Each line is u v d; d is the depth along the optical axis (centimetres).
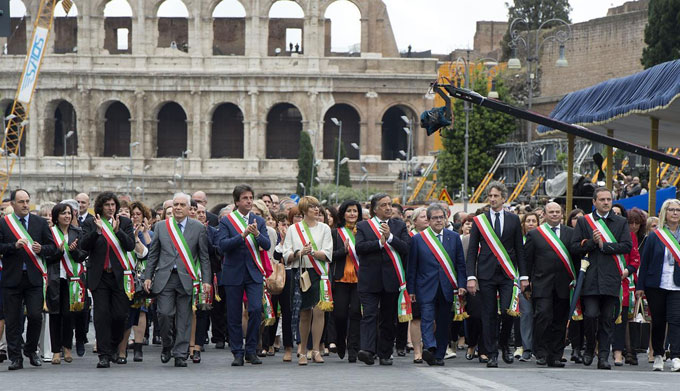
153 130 12800
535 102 10938
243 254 2692
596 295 2591
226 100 12750
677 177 6856
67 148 13438
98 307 2667
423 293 2659
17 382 2269
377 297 2666
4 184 12531
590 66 11212
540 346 2694
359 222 2692
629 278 2752
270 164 12756
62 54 12756
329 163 12850
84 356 3128
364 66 12794
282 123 13575
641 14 10650
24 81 11938
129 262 2683
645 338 2938
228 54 14238
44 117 12756
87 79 12681
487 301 2634
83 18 12725
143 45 12756
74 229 2881
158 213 3647
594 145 8344
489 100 2741
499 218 2658
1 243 2642
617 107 3675
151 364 2806
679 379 2306
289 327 2862
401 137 13625
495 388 2005
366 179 11819
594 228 2584
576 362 2828
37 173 12669
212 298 2939
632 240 2747
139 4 12775
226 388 2089
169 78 12694
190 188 12731
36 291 2672
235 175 12656
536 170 8875
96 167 12725
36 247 2645
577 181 5331
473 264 2659
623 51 10825
